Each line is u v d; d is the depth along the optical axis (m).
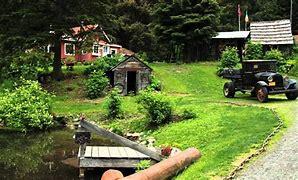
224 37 47.31
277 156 10.69
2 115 22.95
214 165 10.58
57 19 32.75
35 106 23.33
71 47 36.62
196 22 42.25
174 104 20.53
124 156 13.64
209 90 31.58
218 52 48.31
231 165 10.30
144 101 19.89
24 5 32.69
